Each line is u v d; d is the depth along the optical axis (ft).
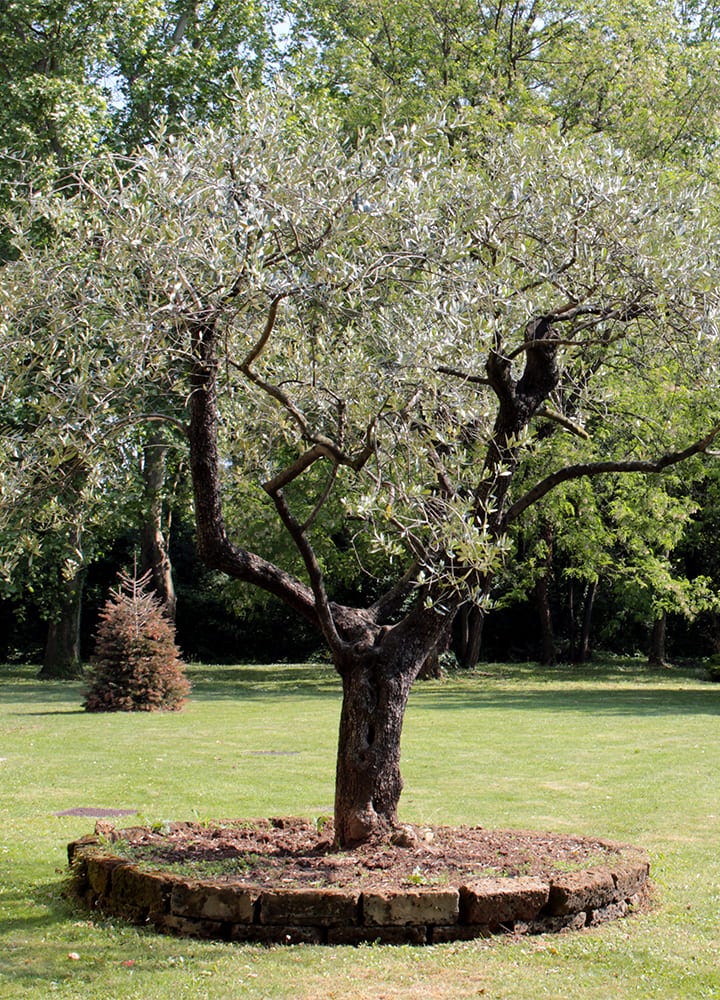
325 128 21.83
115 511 68.69
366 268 19.74
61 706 60.70
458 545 18.76
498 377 21.71
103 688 57.67
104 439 19.84
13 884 21.61
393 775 21.22
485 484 21.76
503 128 59.98
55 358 20.24
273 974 15.85
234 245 18.75
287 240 20.08
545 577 95.61
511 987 15.38
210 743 44.32
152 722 52.24
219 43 78.48
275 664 103.24
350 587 90.63
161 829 22.98
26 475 19.49
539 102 71.36
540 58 77.36
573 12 76.23
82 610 101.50
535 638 107.96
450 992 15.17
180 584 106.73
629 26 73.36
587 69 71.51
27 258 20.39
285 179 19.58
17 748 42.47
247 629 106.32
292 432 23.67
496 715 55.31
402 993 15.12
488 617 106.93
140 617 58.80
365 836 20.88
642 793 32.37
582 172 23.66
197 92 73.00
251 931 17.46
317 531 74.08
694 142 73.26
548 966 16.31
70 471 20.04
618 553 86.22
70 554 67.72
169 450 72.59
